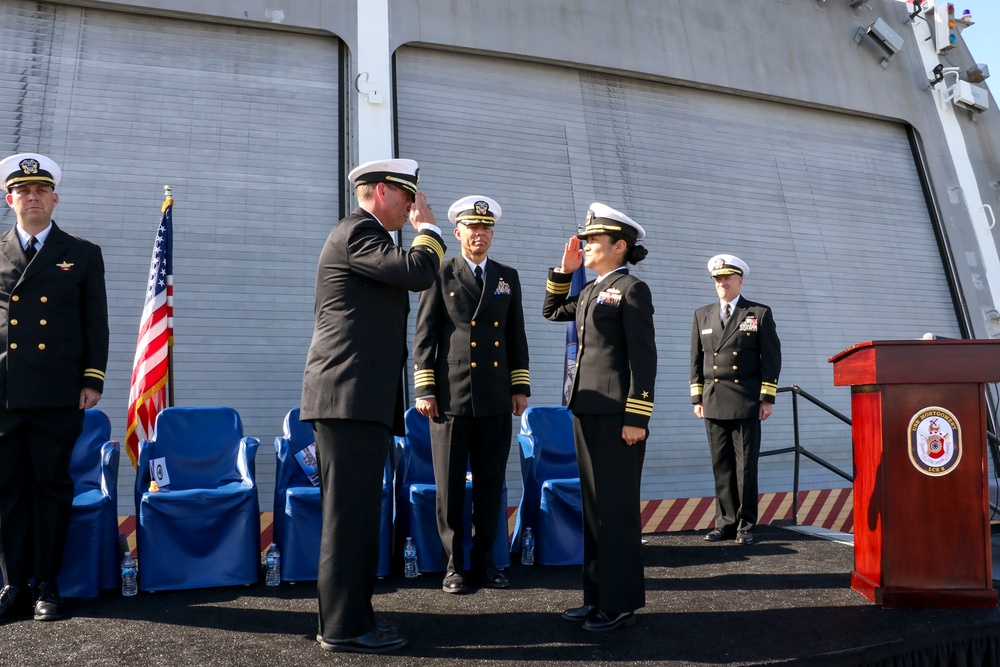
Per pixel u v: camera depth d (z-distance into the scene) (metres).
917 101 7.30
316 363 2.45
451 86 5.76
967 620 2.68
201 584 3.30
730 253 6.29
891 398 2.92
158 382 3.77
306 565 3.42
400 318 2.56
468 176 5.64
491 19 5.82
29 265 2.86
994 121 7.62
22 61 4.83
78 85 4.91
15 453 2.85
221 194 5.05
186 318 4.80
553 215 5.81
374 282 2.48
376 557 2.46
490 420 3.42
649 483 5.56
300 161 5.26
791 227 6.58
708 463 5.77
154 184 4.92
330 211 5.26
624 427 2.61
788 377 6.18
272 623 2.74
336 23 5.39
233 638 2.54
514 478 5.20
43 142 4.75
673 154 6.33
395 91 5.58
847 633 2.54
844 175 6.95
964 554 2.86
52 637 2.56
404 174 2.60
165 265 3.93
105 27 5.05
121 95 4.98
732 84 6.51
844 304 6.57
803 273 6.50
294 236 5.14
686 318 5.98
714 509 5.58
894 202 7.08
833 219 6.77
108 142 4.89
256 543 3.44
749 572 3.52
